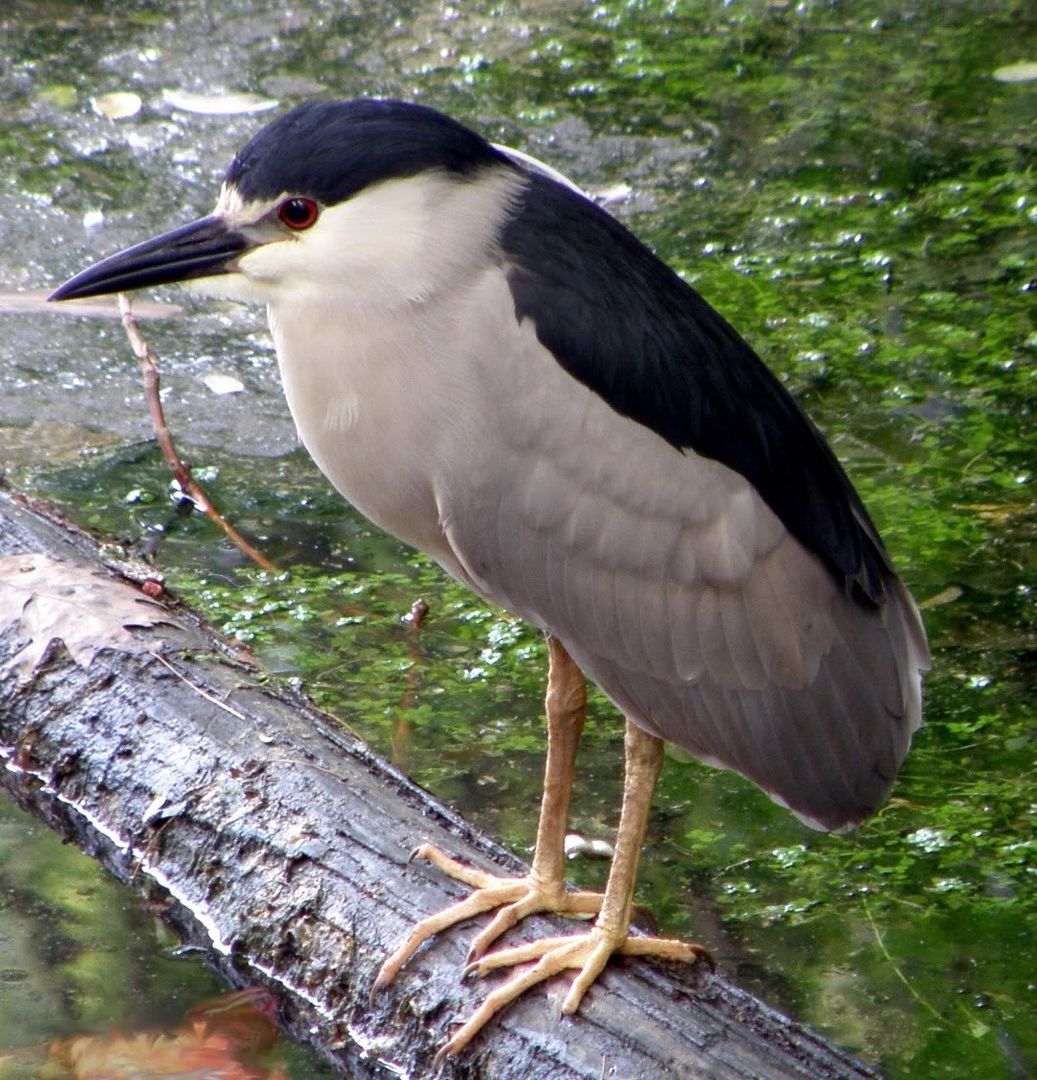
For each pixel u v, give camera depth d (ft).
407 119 19.86
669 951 20.68
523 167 21.02
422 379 20.15
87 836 25.55
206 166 46.88
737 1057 19.42
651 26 55.52
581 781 29.12
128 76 50.96
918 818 28.25
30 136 47.91
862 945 25.63
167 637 25.99
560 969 20.33
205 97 49.88
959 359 40.45
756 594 20.57
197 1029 22.59
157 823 24.04
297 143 19.75
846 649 21.01
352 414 20.61
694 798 28.86
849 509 21.43
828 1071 19.63
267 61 52.03
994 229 45.70
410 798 23.54
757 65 53.52
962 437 37.83
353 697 30.53
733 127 50.06
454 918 21.15
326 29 53.93
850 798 21.45
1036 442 37.65
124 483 36.01
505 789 28.55
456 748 29.48
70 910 24.63
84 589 26.76
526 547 20.68
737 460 20.34
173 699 24.98
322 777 23.45
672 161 48.26
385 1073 21.20
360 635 32.19
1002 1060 23.49
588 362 19.94
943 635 32.30
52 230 43.88
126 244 43.47
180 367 39.88
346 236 19.75
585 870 27.02
